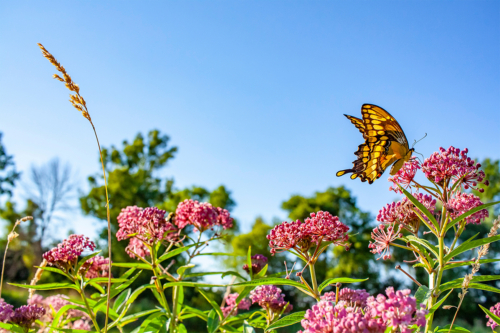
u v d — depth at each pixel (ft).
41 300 2.24
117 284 1.94
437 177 1.69
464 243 1.53
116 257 12.55
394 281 11.97
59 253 1.82
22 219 1.87
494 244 10.82
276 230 1.77
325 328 1.30
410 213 1.73
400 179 1.77
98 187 15.58
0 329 1.87
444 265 1.58
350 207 13.19
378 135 2.06
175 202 15.64
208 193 15.83
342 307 1.38
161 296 1.92
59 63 1.58
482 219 1.67
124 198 15.31
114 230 13.06
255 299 1.97
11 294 8.36
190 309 1.96
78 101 1.58
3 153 15.71
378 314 1.28
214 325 1.95
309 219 1.77
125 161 18.17
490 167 11.83
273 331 1.84
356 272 12.31
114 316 1.92
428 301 1.54
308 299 10.10
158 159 18.51
